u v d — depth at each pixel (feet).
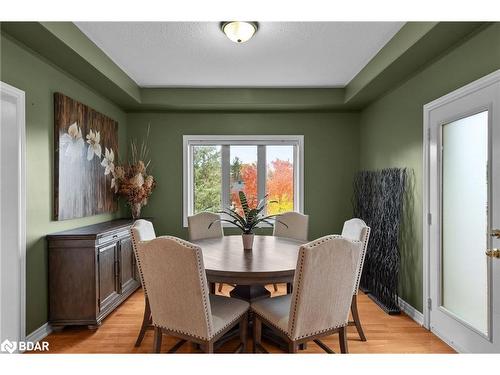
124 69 11.79
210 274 7.29
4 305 7.72
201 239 11.23
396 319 10.32
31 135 8.57
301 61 11.14
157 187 15.52
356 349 8.27
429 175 9.55
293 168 15.92
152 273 6.57
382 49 10.12
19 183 8.02
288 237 12.18
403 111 11.22
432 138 9.36
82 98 11.23
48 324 9.18
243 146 15.81
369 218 13.46
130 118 15.44
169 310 6.61
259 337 7.88
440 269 9.03
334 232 15.70
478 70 7.50
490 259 7.09
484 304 7.50
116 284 10.90
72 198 10.26
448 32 7.66
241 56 10.70
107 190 12.84
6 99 7.77
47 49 8.50
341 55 10.64
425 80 9.78
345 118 15.69
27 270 8.40
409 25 8.44
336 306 6.72
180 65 11.44
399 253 11.00
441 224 9.02
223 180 15.76
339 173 15.71
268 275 7.10
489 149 7.10
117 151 13.92
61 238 9.18
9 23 7.18
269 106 14.43
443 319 8.82
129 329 9.48
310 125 15.66
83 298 9.30
